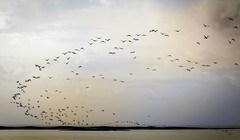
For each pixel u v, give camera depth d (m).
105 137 132.38
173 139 120.69
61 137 128.38
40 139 114.50
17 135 141.00
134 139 121.06
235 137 134.25
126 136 145.38
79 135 149.38
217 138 125.31
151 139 125.62
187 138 129.62
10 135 140.25
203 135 154.38
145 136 146.75
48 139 115.31
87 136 140.00
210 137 131.38
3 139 114.12
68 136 137.00
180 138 128.12
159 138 130.50
